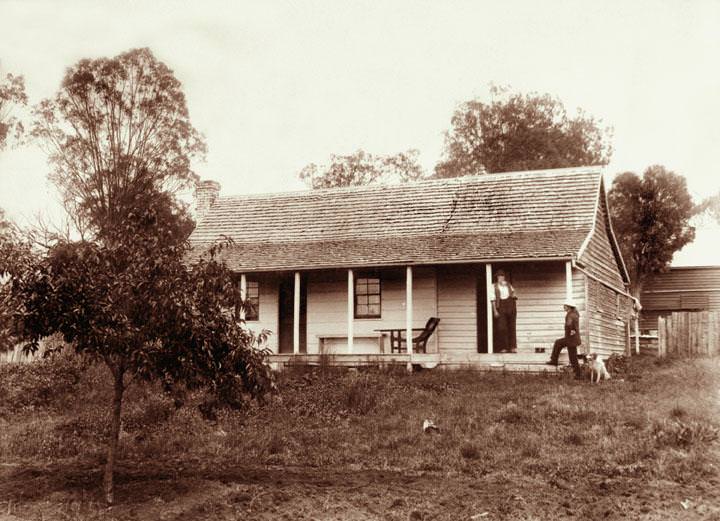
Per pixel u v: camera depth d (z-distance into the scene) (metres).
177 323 10.71
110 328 10.70
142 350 10.78
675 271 45.62
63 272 10.67
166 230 11.66
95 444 15.05
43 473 12.94
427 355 22.61
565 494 11.03
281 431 15.45
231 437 15.01
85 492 11.67
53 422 16.94
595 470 12.14
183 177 42.78
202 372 11.52
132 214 11.75
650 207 45.09
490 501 10.77
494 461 12.84
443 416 16.17
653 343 36.09
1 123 41.75
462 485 11.61
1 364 22.61
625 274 32.78
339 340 26.48
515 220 26.23
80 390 19.88
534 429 14.78
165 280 10.71
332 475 12.41
